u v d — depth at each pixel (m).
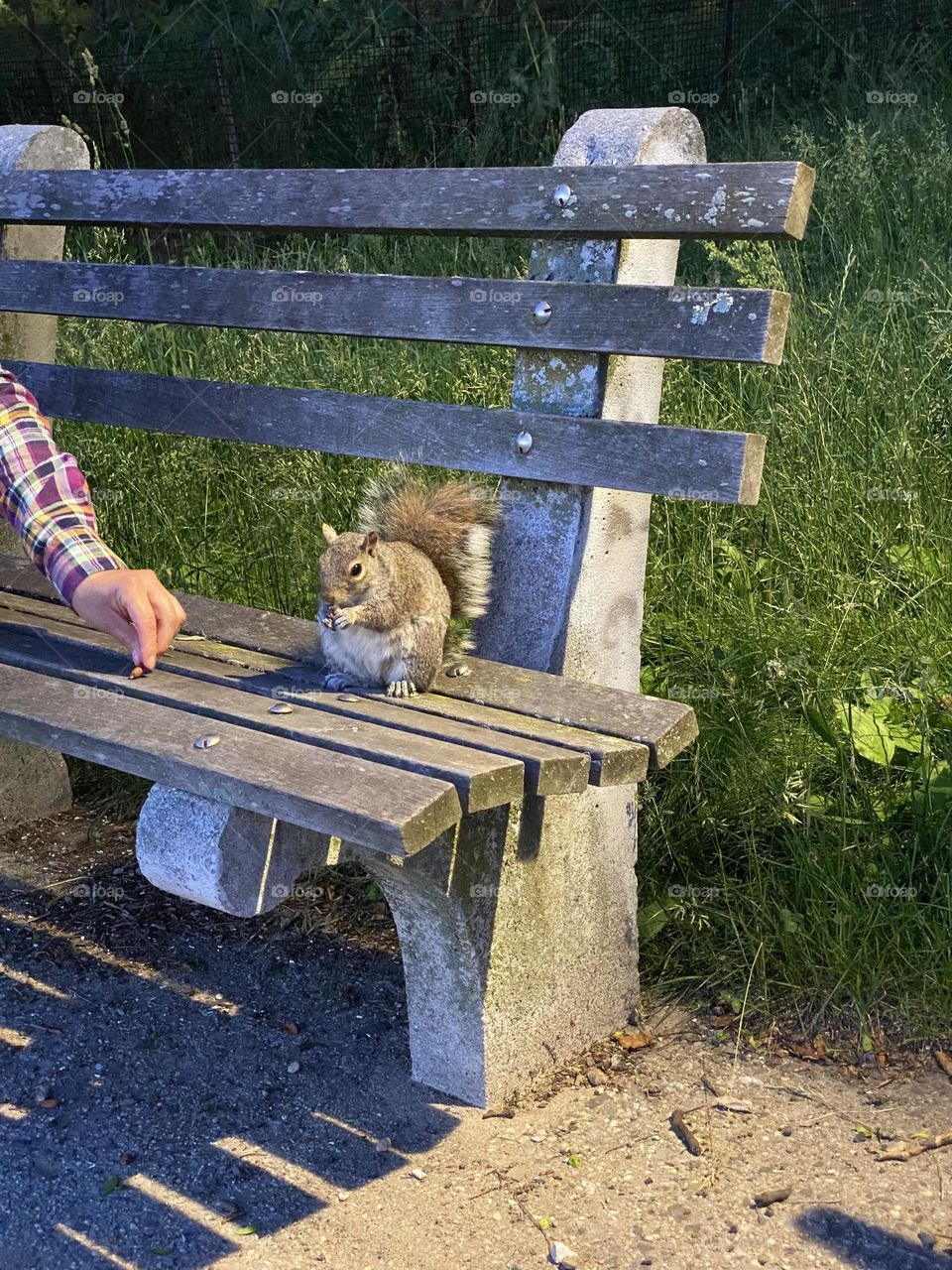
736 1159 2.30
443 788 1.89
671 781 3.01
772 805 2.93
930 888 2.74
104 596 2.34
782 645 3.29
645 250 2.50
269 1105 2.47
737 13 8.07
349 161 8.38
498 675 2.45
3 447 2.44
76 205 3.09
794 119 7.12
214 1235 2.16
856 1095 2.45
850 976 2.62
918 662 3.16
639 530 2.59
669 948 2.86
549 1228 2.16
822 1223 2.15
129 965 2.91
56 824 3.51
